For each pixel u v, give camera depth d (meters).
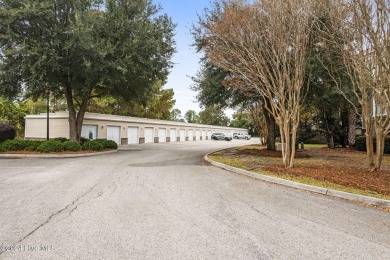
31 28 15.58
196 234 3.96
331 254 3.38
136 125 31.34
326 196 6.45
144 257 3.23
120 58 16.16
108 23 16.41
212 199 5.99
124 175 8.94
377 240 3.83
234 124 77.75
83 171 9.70
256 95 13.39
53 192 6.44
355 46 8.54
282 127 10.34
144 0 17.80
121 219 4.55
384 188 6.71
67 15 16.06
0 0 14.84
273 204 5.67
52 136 25.75
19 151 15.12
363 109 9.18
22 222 4.36
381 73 7.97
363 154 16.97
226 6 11.37
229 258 3.24
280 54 9.84
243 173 9.52
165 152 18.75
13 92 17.11
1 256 3.21
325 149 21.70
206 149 22.00
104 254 3.29
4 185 7.22
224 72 14.68
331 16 8.73
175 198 6.01
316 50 11.61
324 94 13.48
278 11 9.26
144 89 20.52
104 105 41.47
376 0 7.33
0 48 15.45
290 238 3.87
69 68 15.63
